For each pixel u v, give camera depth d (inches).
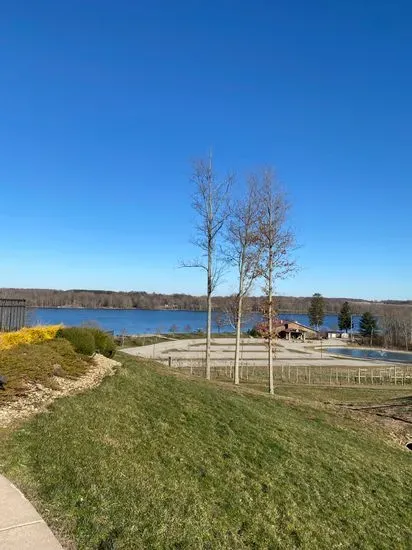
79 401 363.9
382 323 3941.9
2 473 217.9
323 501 309.9
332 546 257.3
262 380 1321.4
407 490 381.1
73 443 271.6
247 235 952.3
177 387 522.3
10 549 159.0
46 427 288.4
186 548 199.8
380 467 421.7
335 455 415.2
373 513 317.1
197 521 226.7
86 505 203.6
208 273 944.3
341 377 1503.4
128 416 360.8
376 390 1192.8
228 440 371.2
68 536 177.6
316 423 556.7
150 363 792.9
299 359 2071.9
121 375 508.7
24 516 181.9
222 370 1518.2
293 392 1066.1
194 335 3206.2
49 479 219.1
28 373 402.0
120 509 209.2
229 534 230.4
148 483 247.1
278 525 259.6
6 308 662.5
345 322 4694.9
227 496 271.4
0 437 261.6
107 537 185.2
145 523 205.2
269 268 928.9
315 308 4909.0
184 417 398.9
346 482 356.2
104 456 265.3
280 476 326.6
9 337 511.8
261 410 524.7
